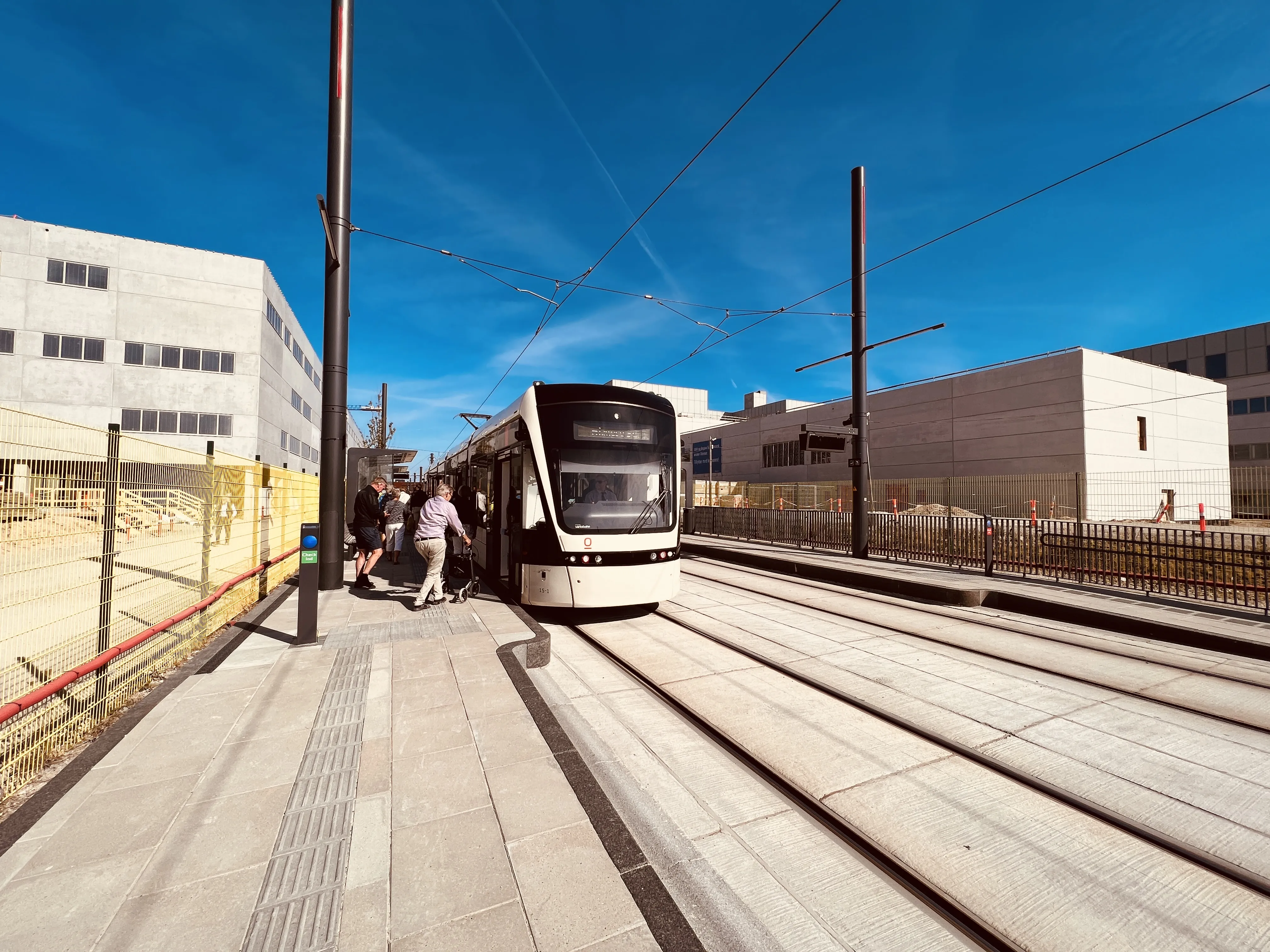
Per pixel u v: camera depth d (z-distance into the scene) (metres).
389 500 11.48
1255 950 2.02
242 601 6.80
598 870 2.12
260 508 7.72
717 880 2.32
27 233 26.31
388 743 3.16
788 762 3.38
